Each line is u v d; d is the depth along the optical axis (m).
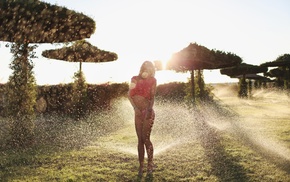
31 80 7.92
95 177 4.94
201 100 18.30
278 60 27.42
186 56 13.84
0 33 6.62
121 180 4.82
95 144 7.82
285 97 29.75
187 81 17.75
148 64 5.32
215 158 6.12
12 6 5.81
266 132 9.42
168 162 5.88
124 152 6.79
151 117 5.20
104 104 13.83
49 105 13.07
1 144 7.44
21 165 5.70
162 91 19.27
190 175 5.07
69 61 13.38
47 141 8.18
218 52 13.93
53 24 6.65
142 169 5.15
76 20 6.85
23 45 7.68
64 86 13.09
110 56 13.30
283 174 5.05
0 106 8.73
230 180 4.77
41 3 6.30
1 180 4.77
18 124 7.62
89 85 13.73
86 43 12.71
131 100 5.32
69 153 6.66
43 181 4.75
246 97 31.98
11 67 7.71
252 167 5.46
